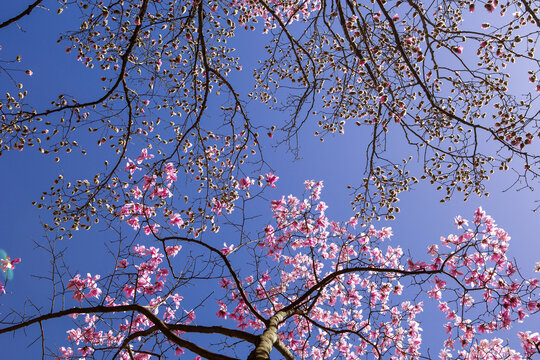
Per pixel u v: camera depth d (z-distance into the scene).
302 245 7.29
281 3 7.15
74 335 5.92
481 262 6.31
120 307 4.21
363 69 6.48
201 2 5.22
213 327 3.96
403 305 7.20
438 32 5.95
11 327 4.43
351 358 7.19
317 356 7.09
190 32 6.20
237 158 5.90
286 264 7.64
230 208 6.36
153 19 5.68
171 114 6.37
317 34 5.83
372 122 6.07
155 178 6.09
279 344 3.79
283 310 4.62
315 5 7.69
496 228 6.45
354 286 7.37
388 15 4.66
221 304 6.21
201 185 6.15
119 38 5.98
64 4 5.04
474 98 5.93
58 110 5.28
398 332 6.98
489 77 5.57
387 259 7.43
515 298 5.83
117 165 5.77
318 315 7.29
